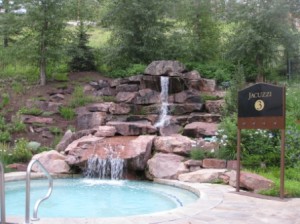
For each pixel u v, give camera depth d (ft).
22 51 53.88
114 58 59.82
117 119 47.88
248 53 59.82
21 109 49.11
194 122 45.88
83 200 27.63
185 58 63.10
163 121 47.29
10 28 54.85
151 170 35.99
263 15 57.62
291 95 53.01
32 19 53.52
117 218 19.56
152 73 53.72
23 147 40.34
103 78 58.59
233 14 60.23
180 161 36.47
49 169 37.22
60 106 50.34
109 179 36.68
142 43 61.36
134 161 36.76
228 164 34.40
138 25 61.00
